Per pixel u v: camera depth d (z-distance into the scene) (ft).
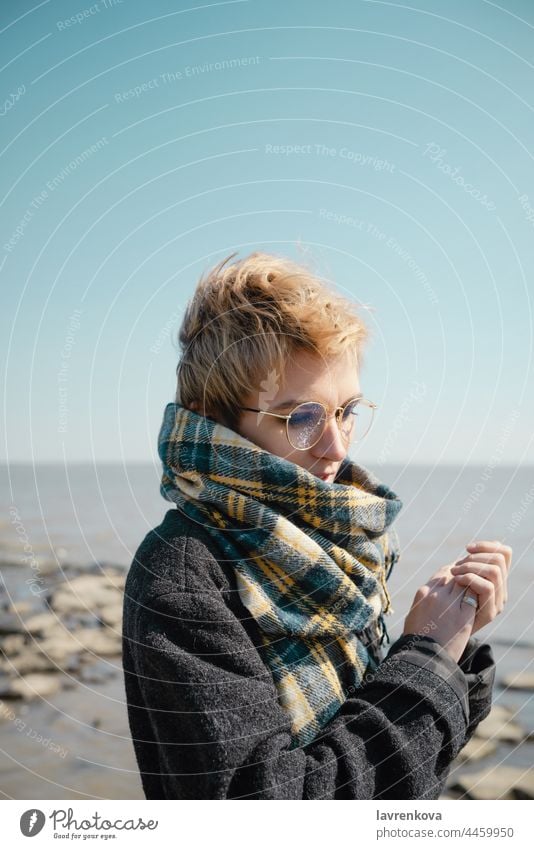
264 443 4.27
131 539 42.57
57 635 21.52
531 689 17.84
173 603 3.65
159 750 3.65
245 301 4.24
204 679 3.43
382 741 3.58
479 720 4.40
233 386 4.25
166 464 4.49
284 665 3.91
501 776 13.66
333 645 4.11
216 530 4.12
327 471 4.42
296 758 3.41
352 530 4.25
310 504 4.16
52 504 65.67
